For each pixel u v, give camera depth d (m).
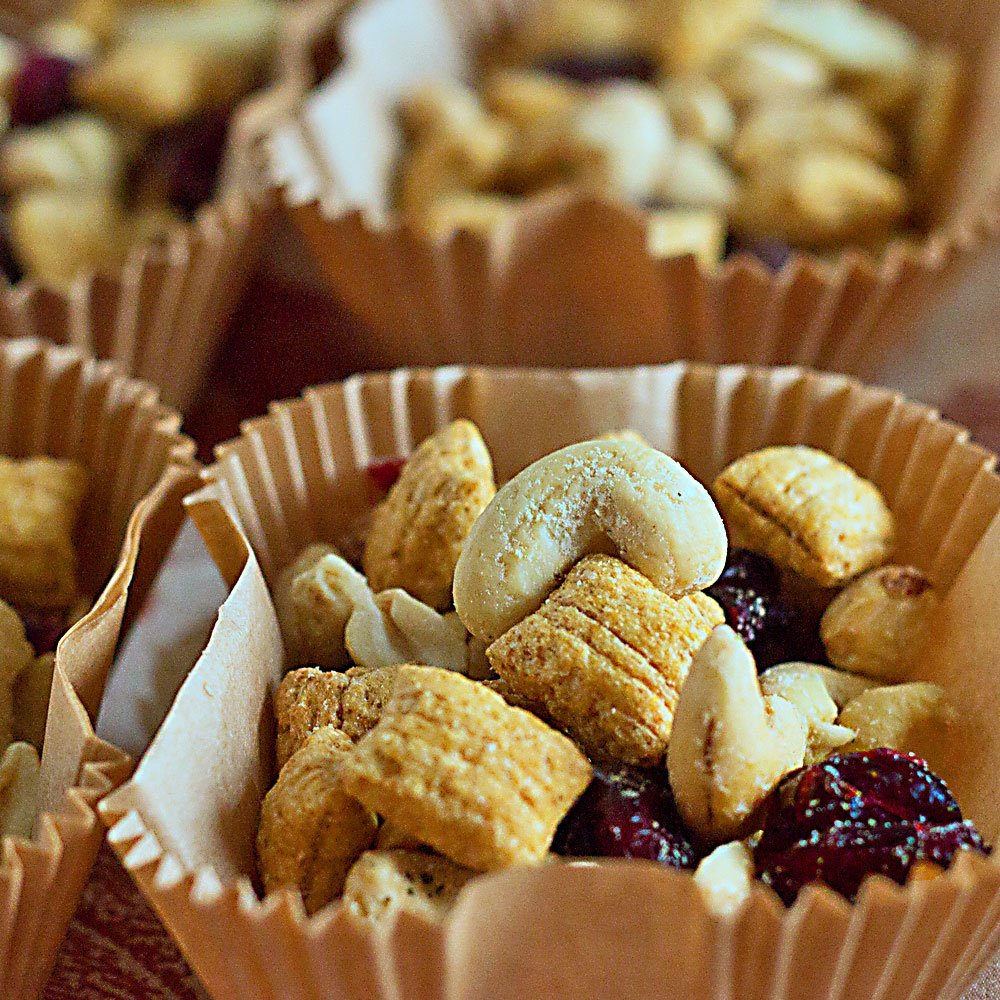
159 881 0.20
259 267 0.35
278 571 0.26
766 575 0.24
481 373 0.26
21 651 0.25
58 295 0.29
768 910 0.20
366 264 0.30
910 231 0.34
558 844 0.21
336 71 0.36
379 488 0.26
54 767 0.22
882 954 0.20
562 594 0.22
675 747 0.21
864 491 0.25
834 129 0.34
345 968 0.20
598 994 0.21
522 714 0.21
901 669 0.24
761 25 0.37
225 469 0.25
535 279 0.30
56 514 0.26
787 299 0.29
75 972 0.24
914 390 0.31
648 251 0.29
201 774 0.22
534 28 0.39
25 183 0.33
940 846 0.21
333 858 0.22
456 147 0.33
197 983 0.23
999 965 0.23
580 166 0.33
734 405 0.26
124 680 0.25
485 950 0.20
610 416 0.26
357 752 0.21
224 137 0.34
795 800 0.22
